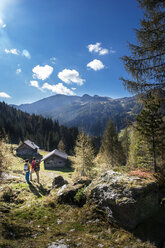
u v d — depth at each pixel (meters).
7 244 3.96
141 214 5.82
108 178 7.57
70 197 8.34
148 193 6.20
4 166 17.84
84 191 8.27
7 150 20.44
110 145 34.62
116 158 34.00
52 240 4.64
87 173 26.33
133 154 28.36
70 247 4.27
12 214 6.65
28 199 9.23
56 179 12.20
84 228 5.75
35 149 79.81
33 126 157.88
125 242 4.78
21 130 130.25
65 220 6.45
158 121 11.04
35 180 15.41
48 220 6.36
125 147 41.25
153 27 6.48
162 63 6.66
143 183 6.51
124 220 5.71
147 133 11.60
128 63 7.30
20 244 4.12
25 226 5.42
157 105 9.95
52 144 107.94
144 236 5.07
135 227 5.55
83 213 6.73
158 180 8.53
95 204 6.92
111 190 6.63
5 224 4.98
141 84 7.39
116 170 11.11
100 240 4.85
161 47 6.44
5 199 8.70
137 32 6.79
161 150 11.58
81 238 4.90
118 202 5.93
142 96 7.88
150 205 6.14
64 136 114.62
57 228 5.68
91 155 26.92
